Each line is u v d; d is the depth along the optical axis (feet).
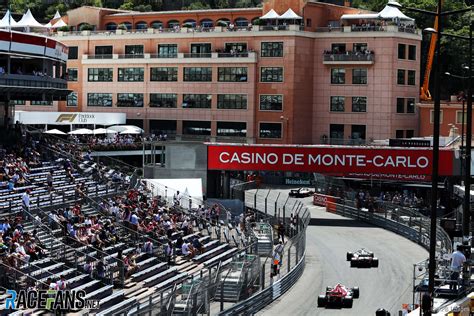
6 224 197.88
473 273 162.61
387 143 422.41
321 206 362.33
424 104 460.55
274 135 459.32
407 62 458.50
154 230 235.20
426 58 550.77
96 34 497.87
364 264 237.25
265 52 459.32
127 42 492.54
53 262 193.16
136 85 487.61
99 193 266.57
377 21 467.52
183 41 479.00
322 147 314.96
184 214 267.18
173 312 155.74
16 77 287.28
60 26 524.93
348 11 474.90
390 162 310.24
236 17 500.33
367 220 323.98
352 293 196.65
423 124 464.65
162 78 481.46
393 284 214.69
